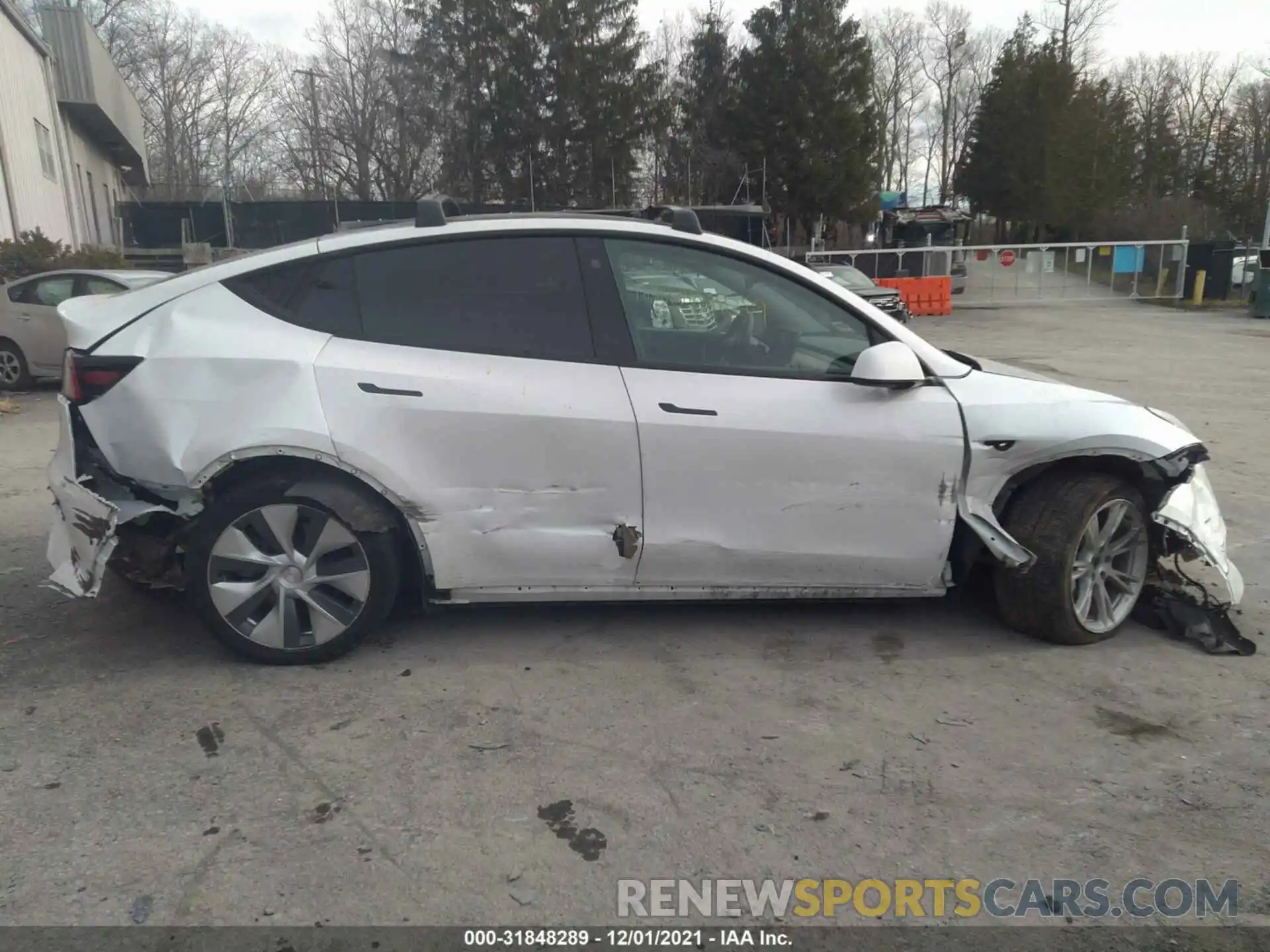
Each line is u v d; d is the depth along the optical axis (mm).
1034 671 3709
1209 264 28547
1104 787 2930
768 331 3758
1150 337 18922
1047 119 44188
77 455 3529
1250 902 2439
